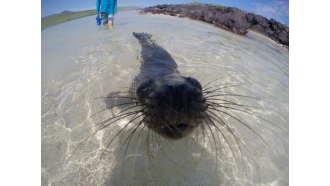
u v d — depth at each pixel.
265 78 0.66
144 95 0.36
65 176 0.39
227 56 0.75
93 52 0.73
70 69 0.63
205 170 0.39
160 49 0.70
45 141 0.44
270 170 0.40
